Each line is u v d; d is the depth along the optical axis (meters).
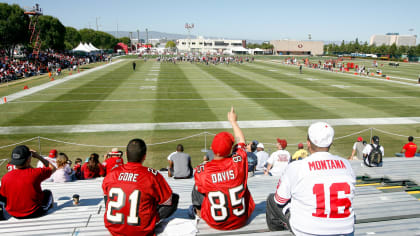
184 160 8.20
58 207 5.27
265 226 3.37
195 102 26.52
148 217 3.01
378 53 132.62
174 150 15.04
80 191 6.38
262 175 8.23
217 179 2.98
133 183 2.97
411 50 113.81
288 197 2.77
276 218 3.16
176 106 24.83
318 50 156.50
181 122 20.00
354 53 149.00
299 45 155.62
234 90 33.41
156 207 3.37
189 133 17.73
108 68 58.91
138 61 82.44
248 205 3.25
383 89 35.38
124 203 2.92
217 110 23.55
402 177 6.95
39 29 65.94
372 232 3.24
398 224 3.42
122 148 15.36
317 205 2.52
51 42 71.81
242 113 22.70
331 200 2.50
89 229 3.57
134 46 194.12
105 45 134.12
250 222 3.48
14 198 4.04
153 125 19.25
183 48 192.00
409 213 3.94
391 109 24.56
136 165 3.13
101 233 3.47
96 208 4.74
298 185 2.59
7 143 15.53
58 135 17.02
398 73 57.69
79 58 73.19
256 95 30.41
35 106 23.84
